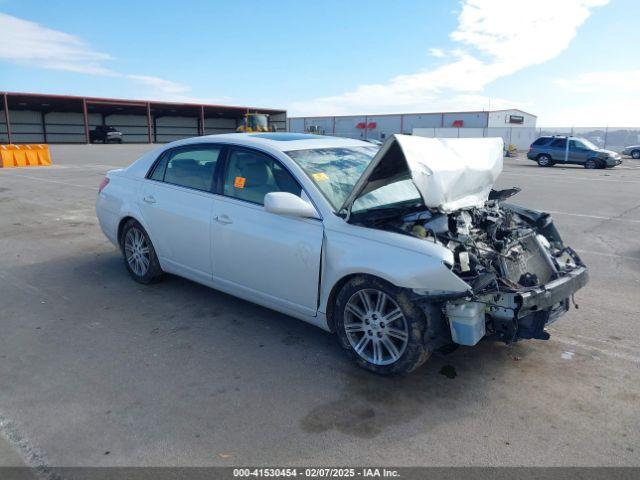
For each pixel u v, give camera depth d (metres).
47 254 6.95
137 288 5.52
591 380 3.65
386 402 3.36
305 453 2.85
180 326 4.54
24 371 3.73
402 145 3.33
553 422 3.15
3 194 12.84
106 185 5.86
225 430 3.04
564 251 4.55
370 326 3.68
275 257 4.07
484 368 3.82
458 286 3.24
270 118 61.75
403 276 3.36
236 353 4.04
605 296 5.40
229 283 4.56
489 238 4.04
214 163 4.70
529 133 47.31
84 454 2.82
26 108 49.19
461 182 3.85
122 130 55.44
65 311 4.89
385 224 3.71
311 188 3.95
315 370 3.78
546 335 3.57
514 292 3.41
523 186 15.76
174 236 4.97
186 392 3.46
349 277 3.73
